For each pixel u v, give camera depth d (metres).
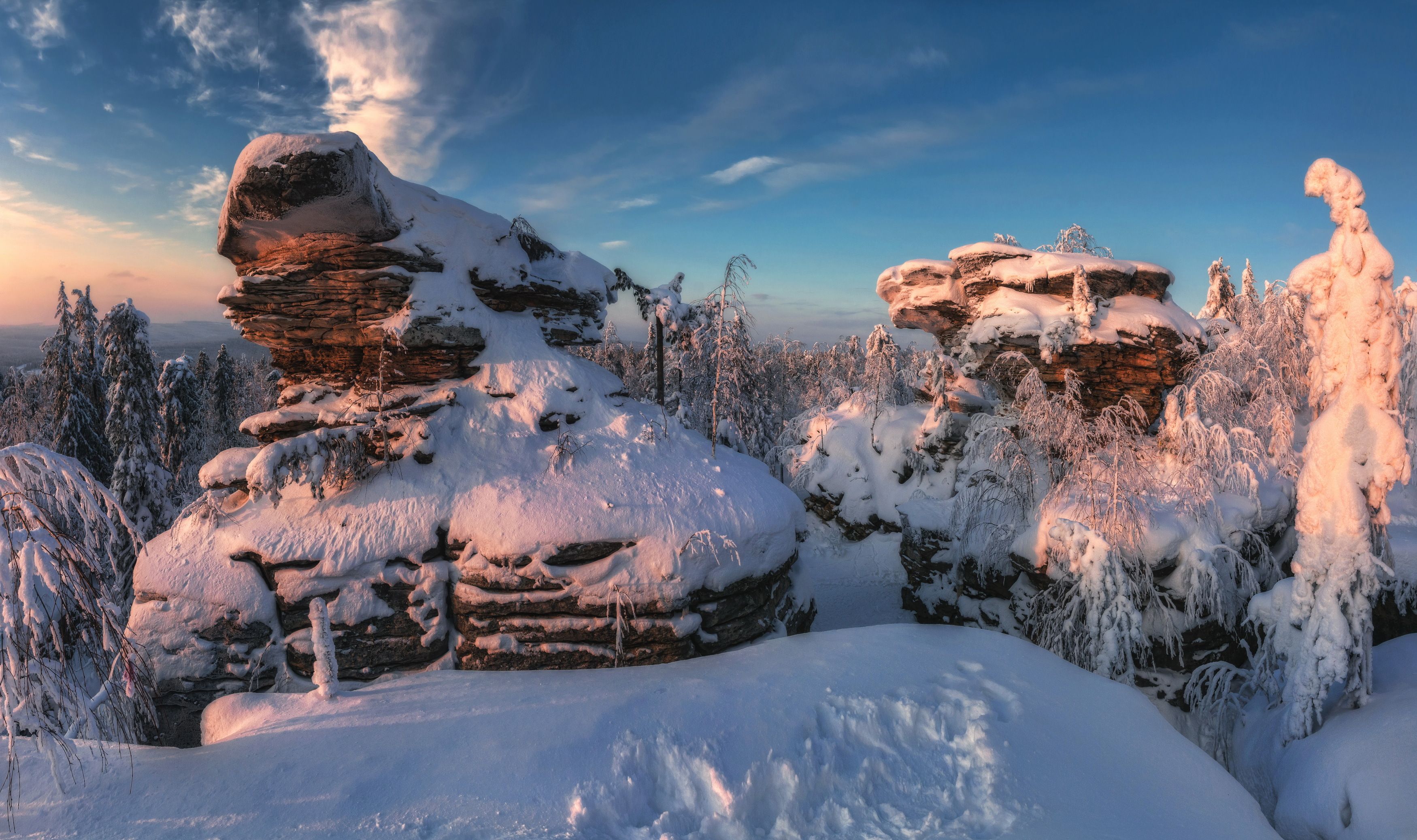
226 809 6.88
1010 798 7.91
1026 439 18.31
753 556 12.20
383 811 6.94
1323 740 11.24
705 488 12.62
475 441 12.79
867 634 12.20
